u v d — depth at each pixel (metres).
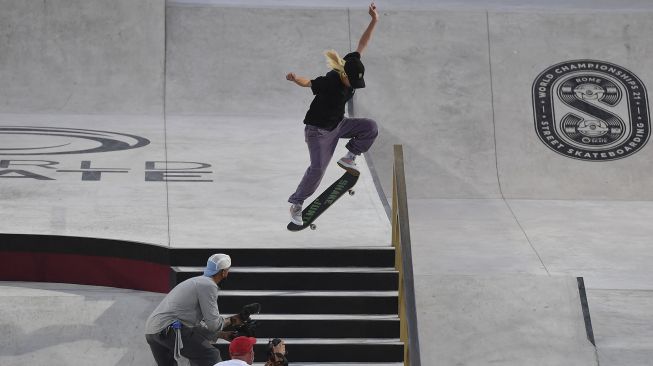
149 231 20.02
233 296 17.41
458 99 32.62
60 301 17.56
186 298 14.91
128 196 23.11
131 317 17.36
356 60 17.30
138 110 32.47
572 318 19.41
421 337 18.75
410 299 15.92
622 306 20.72
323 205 19.02
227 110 32.69
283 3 36.28
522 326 19.14
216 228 20.48
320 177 18.52
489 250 24.94
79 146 27.83
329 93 17.50
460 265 23.56
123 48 33.62
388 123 31.84
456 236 26.12
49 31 33.66
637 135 31.83
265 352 16.69
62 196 22.83
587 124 32.06
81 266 19.11
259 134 30.09
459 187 30.38
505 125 32.03
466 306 19.56
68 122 30.81
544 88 32.88
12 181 23.97
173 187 24.08
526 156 31.30
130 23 33.88
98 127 30.28
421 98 32.56
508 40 34.19
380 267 18.52
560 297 19.88
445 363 18.23
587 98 32.62
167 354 15.30
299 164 26.83
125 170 25.50
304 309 17.52
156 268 18.41
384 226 21.08
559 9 35.53
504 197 30.12
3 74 32.88
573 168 30.95
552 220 27.92
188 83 33.28
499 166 31.06
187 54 33.84
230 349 13.52
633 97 32.66
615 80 33.09
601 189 30.48
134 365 16.55
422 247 25.03
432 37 34.25
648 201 30.22
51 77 33.03
